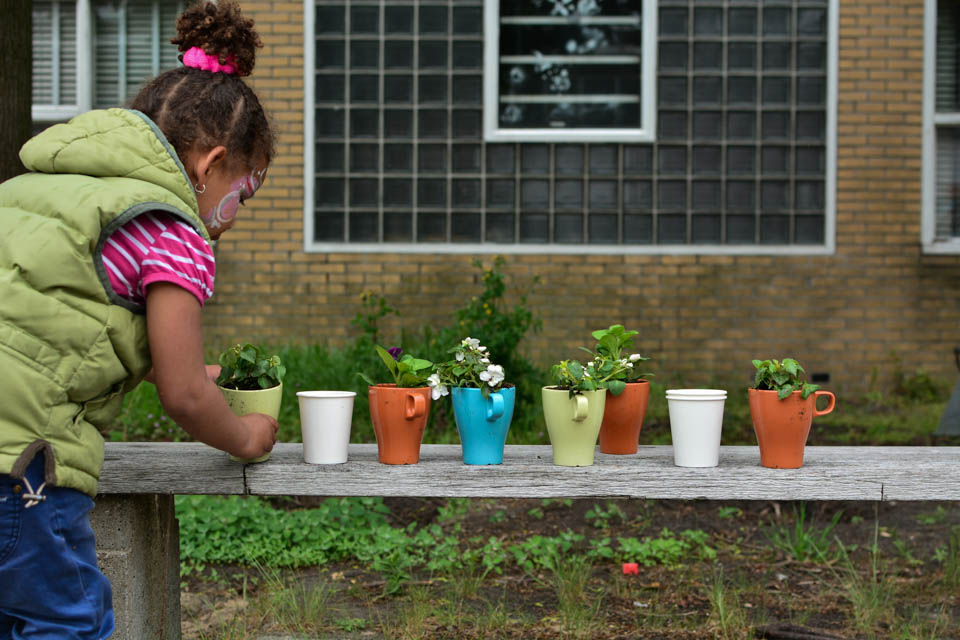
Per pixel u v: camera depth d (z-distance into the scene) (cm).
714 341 732
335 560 375
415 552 379
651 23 728
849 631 296
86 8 741
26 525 161
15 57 370
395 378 224
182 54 194
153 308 170
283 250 733
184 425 182
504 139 732
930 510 434
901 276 732
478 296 680
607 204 735
